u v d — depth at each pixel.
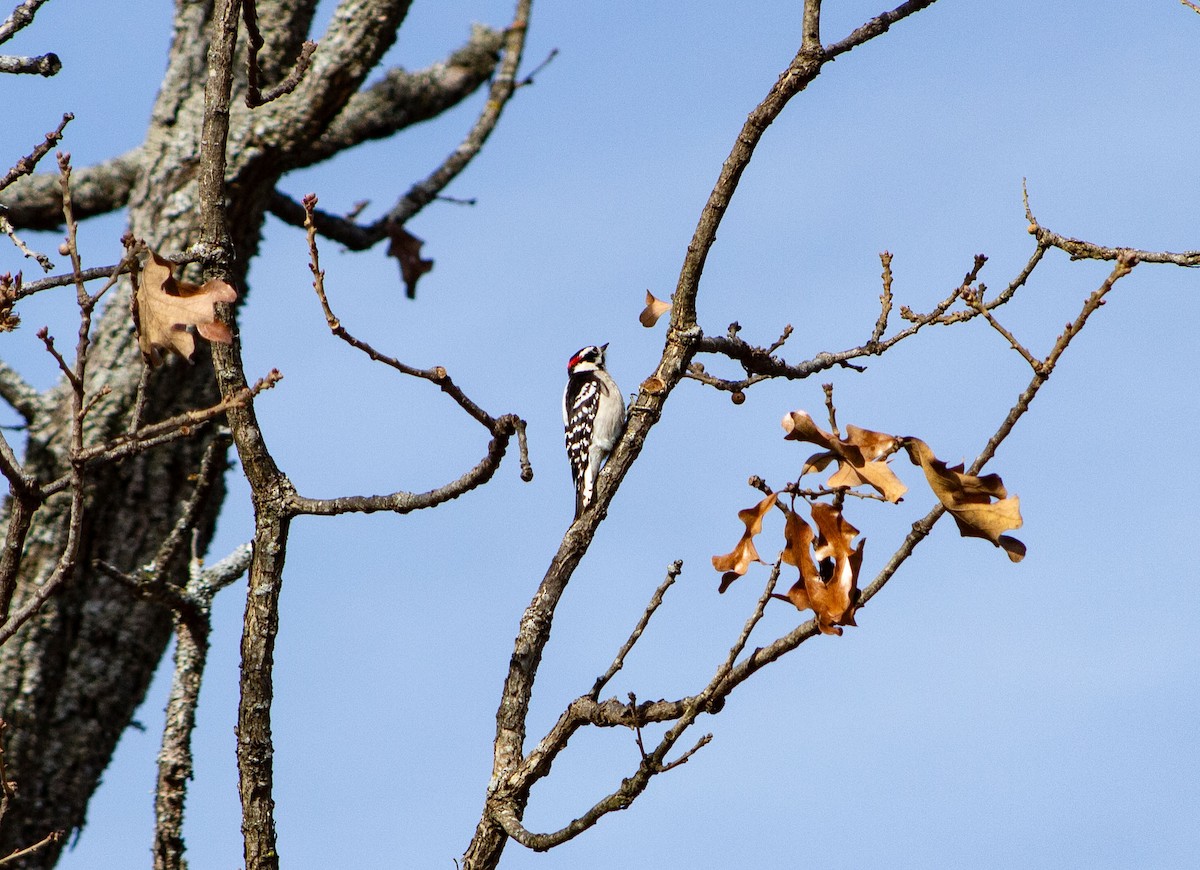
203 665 12.30
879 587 7.46
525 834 8.37
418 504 9.30
